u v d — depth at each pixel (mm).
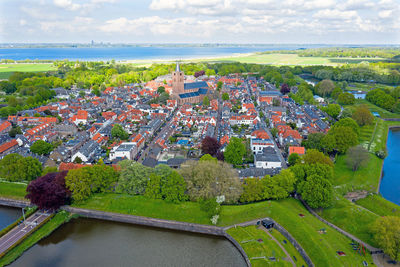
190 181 129500
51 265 103188
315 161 151125
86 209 129875
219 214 121688
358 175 159375
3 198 138625
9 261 102438
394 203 142125
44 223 122438
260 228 117875
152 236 119188
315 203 122312
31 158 149250
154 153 179250
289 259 102000
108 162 174875
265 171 152375
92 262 104438
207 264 103625
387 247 96750
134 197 132125
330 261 95938
